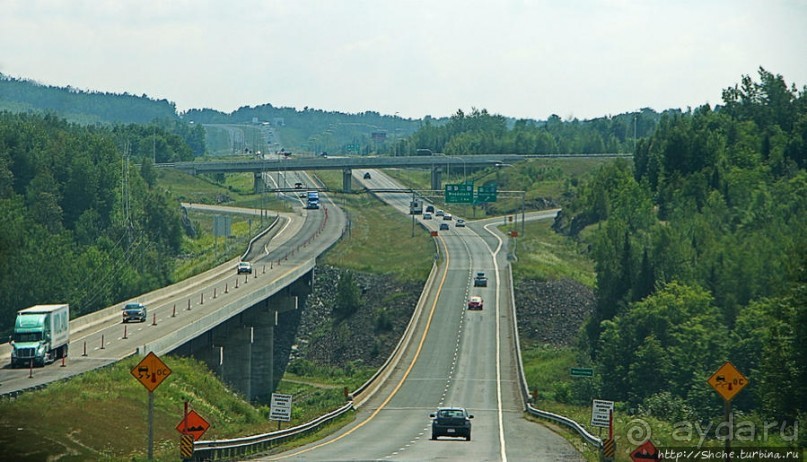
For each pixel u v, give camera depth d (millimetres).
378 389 142750
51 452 72500
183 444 65250
